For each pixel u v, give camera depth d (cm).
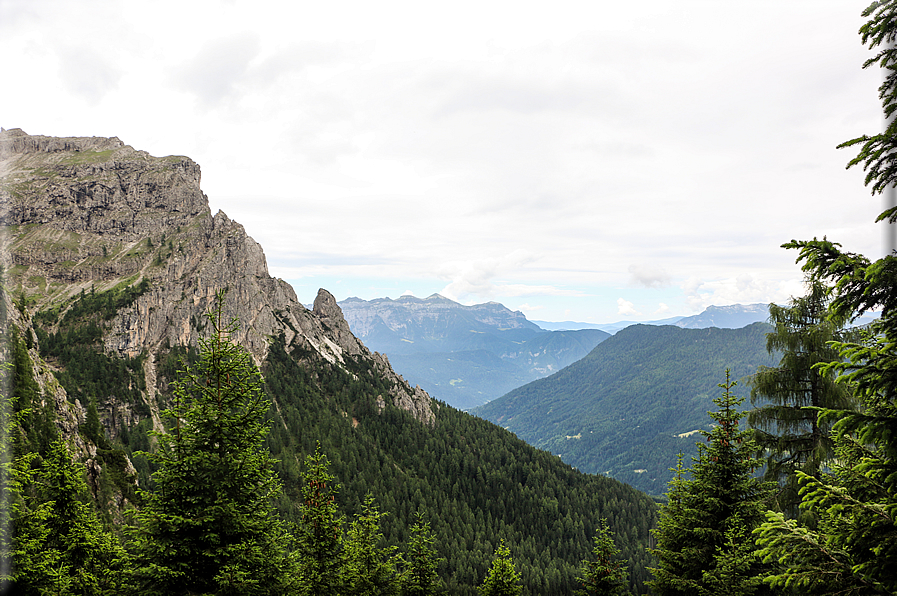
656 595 2688
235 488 2242
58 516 2617
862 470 1239
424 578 3872
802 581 1212
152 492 2192
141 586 2047
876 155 1133
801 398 2539
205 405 2227
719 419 2670
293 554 2589
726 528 2452
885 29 1123
